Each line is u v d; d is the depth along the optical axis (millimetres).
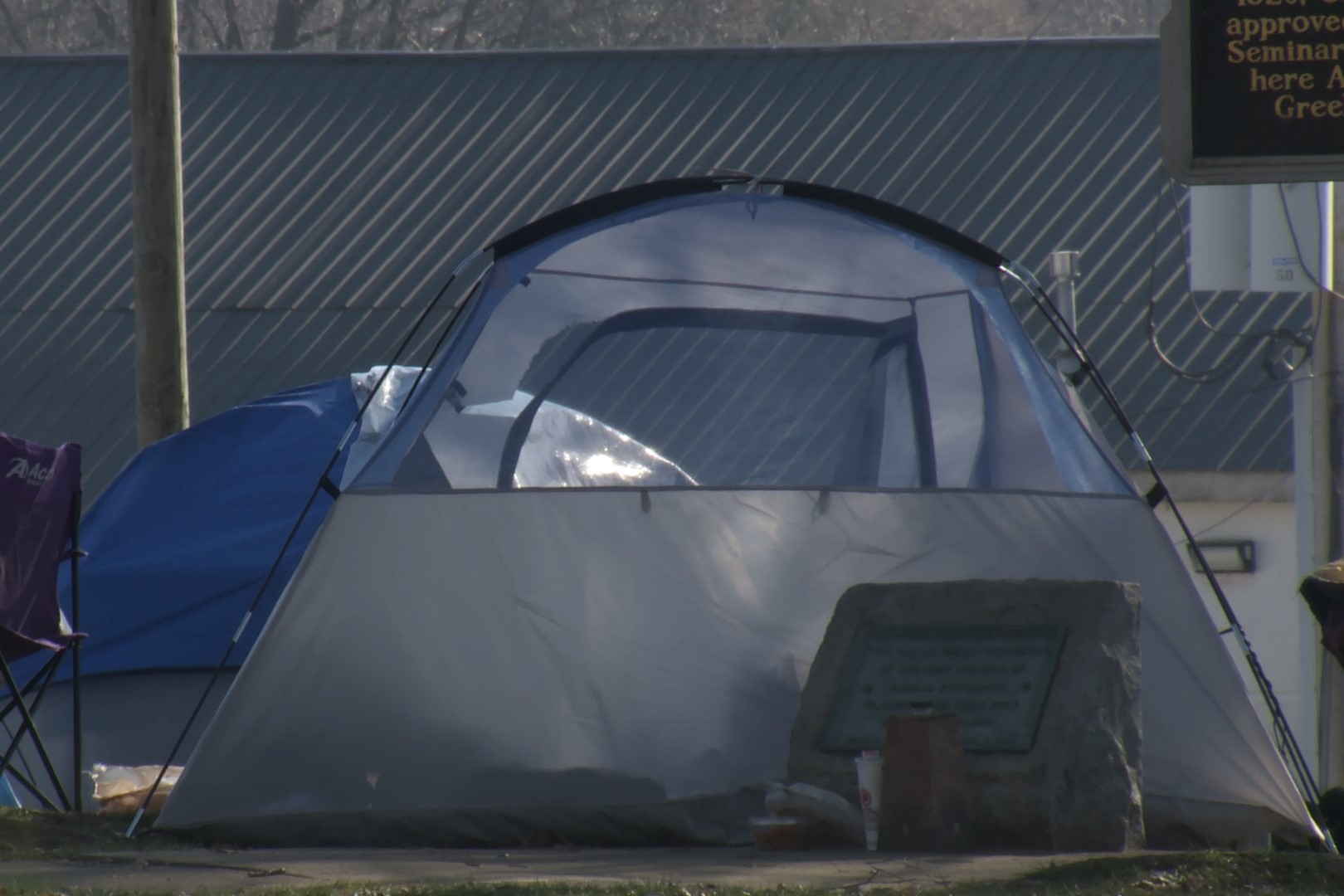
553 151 60750
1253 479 51344
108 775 25703
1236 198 36000
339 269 58125
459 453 23953
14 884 15273
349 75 64500
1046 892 15344
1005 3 116688
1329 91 24828
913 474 25234
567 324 25781
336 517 22578
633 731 21516
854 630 21516
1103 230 57125
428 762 21266
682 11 115875
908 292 26562
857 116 60750
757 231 26422
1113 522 23938
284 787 21078
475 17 114125
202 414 53938
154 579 33156
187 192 60656
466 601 22125
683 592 22469
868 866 17172
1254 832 22281
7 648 24234
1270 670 51844
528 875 16297
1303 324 54906
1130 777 19578
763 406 27344
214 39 117125
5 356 56562
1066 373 27109
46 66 65062
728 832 21062
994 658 20594
